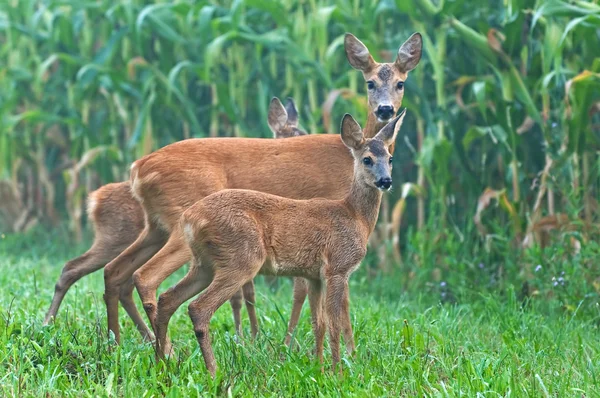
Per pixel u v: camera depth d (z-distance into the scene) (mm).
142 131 16344
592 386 7594
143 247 9688
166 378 7727
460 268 13148
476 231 14219
